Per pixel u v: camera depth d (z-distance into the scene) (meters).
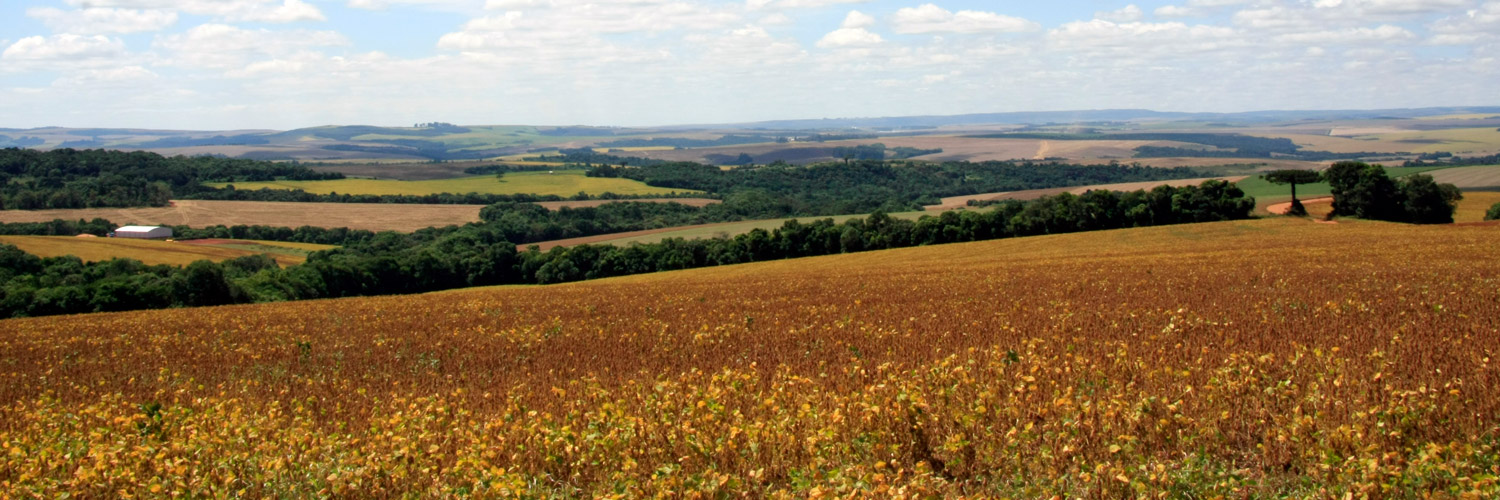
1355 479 8.27
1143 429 9.84
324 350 22.98
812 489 8.30
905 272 50.69
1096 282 34.31
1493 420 9.66
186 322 35.16
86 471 9.91
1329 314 19.25
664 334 21.84
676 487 8.86
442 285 83.94
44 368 22.83
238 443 11.59
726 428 10.68
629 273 87.62
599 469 9.92
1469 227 73.00
